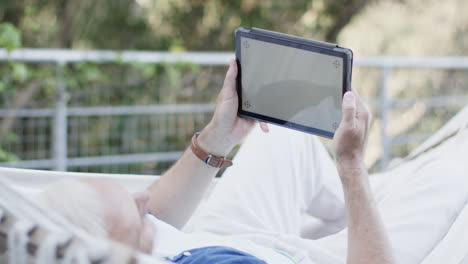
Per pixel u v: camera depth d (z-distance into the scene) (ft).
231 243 4.95
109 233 3.73
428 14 28.12
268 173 6.28
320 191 6.61
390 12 27.94
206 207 6.23
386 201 5.80
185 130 15.17
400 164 6.98
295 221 6.23
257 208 6.11
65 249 3.12
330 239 5.79
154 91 15.07
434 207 5.46
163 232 4.88
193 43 25.73
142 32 24.86
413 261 5.32
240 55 5.23
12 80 14.87
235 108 5.36
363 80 18.51
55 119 13.00
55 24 23.18
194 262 4.38
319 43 4.74
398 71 18.43
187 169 5.64
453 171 5.65
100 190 3.84
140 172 14.76
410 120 17.08
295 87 4.94
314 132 4.91
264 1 25.90
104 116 14.30
